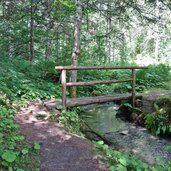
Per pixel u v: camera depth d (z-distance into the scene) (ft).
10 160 12.11
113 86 38.88
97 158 14.46
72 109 25.07
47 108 21.99
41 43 42.06
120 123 25.53
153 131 22.59
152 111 24.71
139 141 20.81
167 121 22.12
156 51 76.69
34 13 38.60
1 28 40.47
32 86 27.17
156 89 34.55
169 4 31.83
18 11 40.06
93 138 20.35
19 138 15.16
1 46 41.09
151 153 18.57
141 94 28.14
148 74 39.63
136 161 14.69
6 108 20.08
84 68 23.20
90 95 34.32
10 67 30.32
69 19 39.73
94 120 26.14
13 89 24.66
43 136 16.66
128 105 26.58
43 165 13.20
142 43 83.10
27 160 13.26
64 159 14.05
